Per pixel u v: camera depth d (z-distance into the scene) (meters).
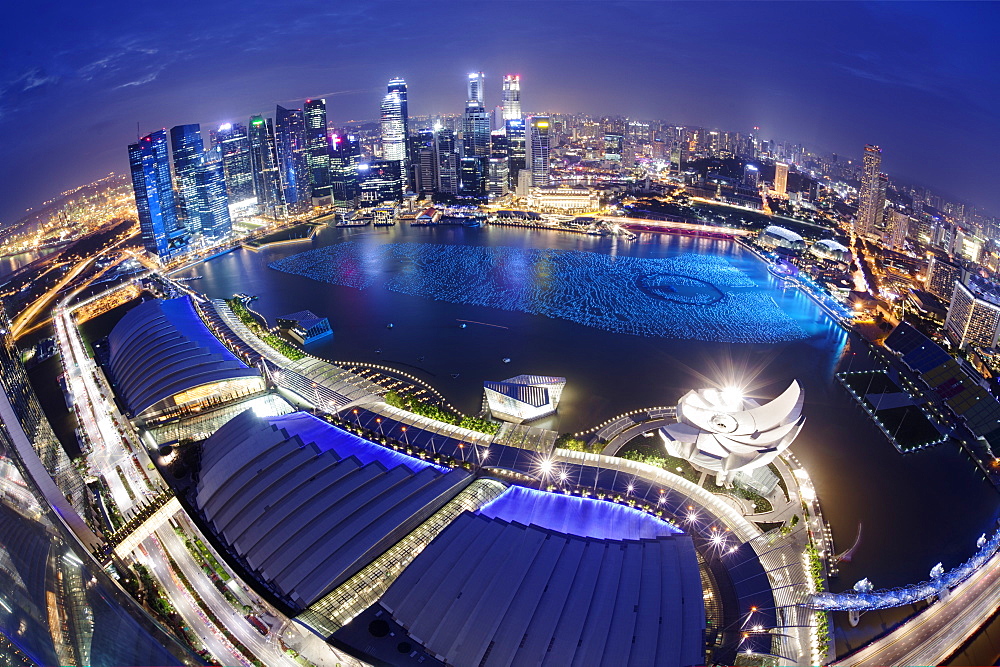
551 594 113.88
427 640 111.62
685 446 178.50
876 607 132.88
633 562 122.50
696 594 116.50
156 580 138.00
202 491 156.62
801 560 150.00
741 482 178.50
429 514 147.75
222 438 171.62
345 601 123.50
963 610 134.50
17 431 115.62
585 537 131.38
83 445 195.38
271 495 147.25
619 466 180.25
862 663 122.06
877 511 171.25
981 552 149.50
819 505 173.25
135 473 180.00
